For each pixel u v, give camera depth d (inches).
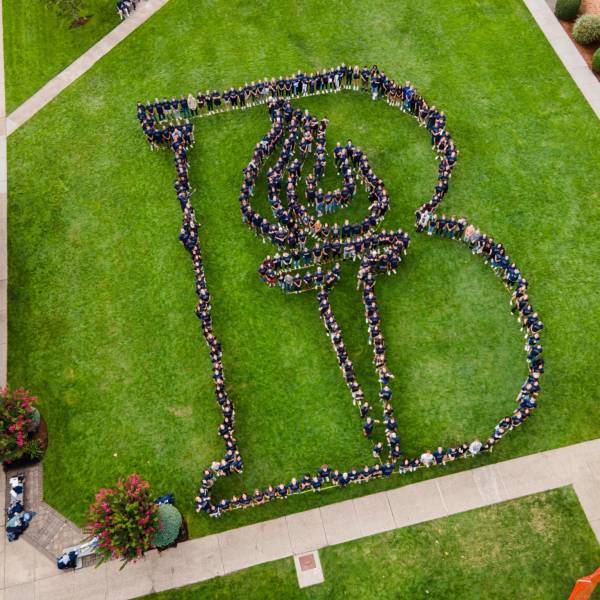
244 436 1037.8
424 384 1068.5
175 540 946.1
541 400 1041.5
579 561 909.8
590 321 1116.5
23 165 1396.4
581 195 1261.1
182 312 1173.1
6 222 1314.0
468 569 910.4
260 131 1396.4
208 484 968.9
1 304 1207.6
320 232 1210.0
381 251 1191.6
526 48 1487.5
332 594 901.2
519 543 926.4
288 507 970.7
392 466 962.7
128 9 1626.5
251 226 1250.6
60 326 1175.0
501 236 1217.4
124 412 1077.1
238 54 1539.1
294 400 1066.7
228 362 1111.0
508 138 1344.7
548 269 1175.0
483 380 1067.3
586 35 1459.2
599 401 1037.8
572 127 1354.6
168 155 1380.4
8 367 1135.6
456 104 1403.8
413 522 949.2
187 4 1647.4
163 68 1533.0
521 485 971.3
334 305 1154.7
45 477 1022.4
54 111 1480.1
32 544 964.0
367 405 1021.8
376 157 1334.9
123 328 1163.9
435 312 1136.8
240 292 1184.8
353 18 1579.7
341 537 943.0
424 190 1282.0
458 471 987.3
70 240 1278.3
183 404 1078.4
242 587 913.5
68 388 1106.7
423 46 1512.1
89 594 919.7
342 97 1437.0
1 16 1668.3
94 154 1400.1
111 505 852.6
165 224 1282.0
